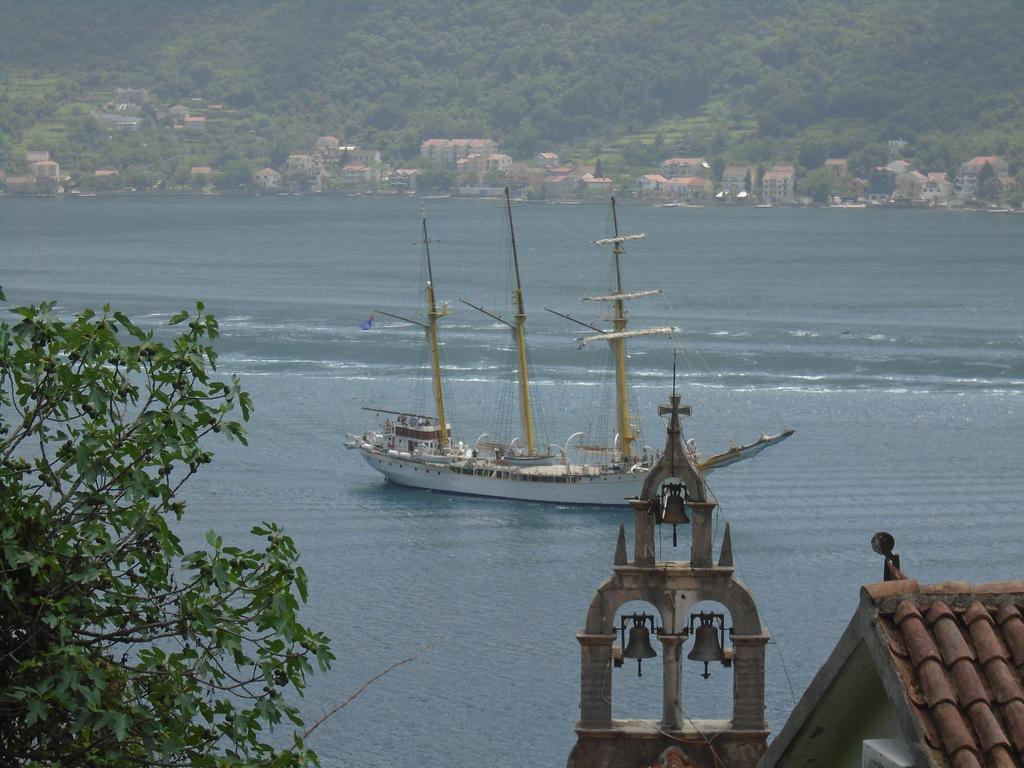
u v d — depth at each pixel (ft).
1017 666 108.27
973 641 109.81
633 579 210.59
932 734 105.60
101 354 169.68
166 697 163.43
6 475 165.17
